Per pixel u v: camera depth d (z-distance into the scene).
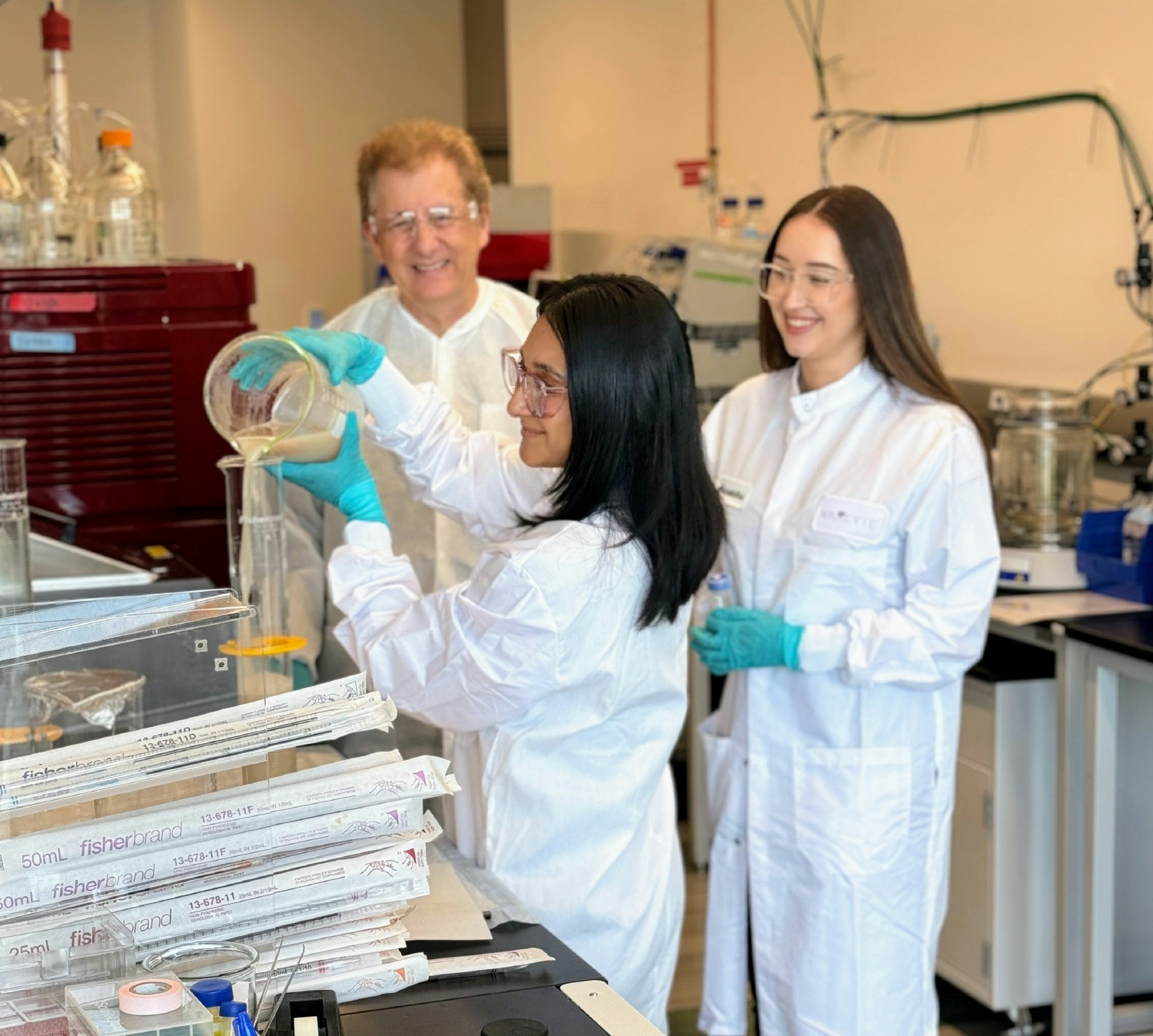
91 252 2.50
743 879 2.38
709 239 4.39
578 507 1.53
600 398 1.48
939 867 2.30
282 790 1.13
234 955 1.07
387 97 6.83
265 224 6.61
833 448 2.29
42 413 2.38
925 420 2.21
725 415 2.51
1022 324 3.36
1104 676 2.48
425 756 1.19
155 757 1.09
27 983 1.02
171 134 6.35
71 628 1.19
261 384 1.57
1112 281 3.04
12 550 1.73
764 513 2.33
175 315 2.42
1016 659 2.82
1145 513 2.70
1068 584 2.81
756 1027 2.64
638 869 1.71
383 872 1.16
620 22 5.60
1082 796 2.56
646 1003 1.74
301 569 2.11
